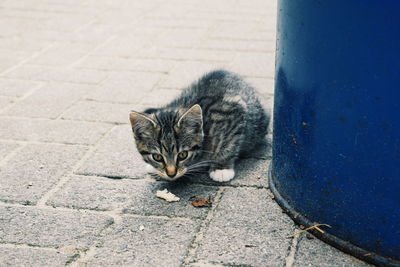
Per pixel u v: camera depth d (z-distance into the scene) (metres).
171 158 1.16
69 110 1.37
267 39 1.66
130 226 1.09
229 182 1.17
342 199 1.02
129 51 1.62
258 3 1.98
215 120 1.19
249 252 1.04
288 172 1.08
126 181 1.17
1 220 1.10
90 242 1.06
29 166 1.21
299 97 1.03
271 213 1.10
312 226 1.05
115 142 1.27
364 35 0.95
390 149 0.97
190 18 1.83
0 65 1.56
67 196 1.14
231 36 1.68
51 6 1.99
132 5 2.00
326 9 0.97
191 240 1.06
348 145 0.99
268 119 1.29
